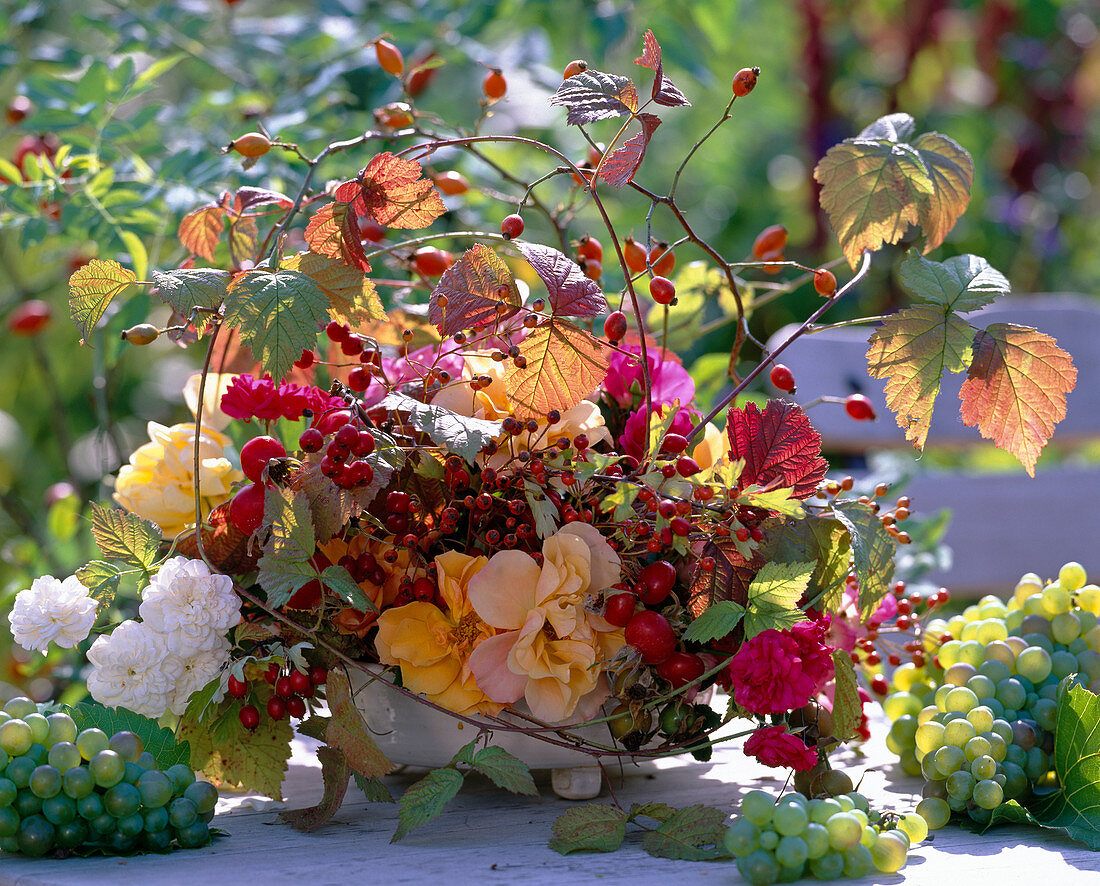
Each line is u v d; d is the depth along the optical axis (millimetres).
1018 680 862
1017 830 796
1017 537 1898
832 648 776
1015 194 3662
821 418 1846
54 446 2973
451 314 793
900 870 701
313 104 1593
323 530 779
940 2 3535
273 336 762
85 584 835
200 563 798
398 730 846
